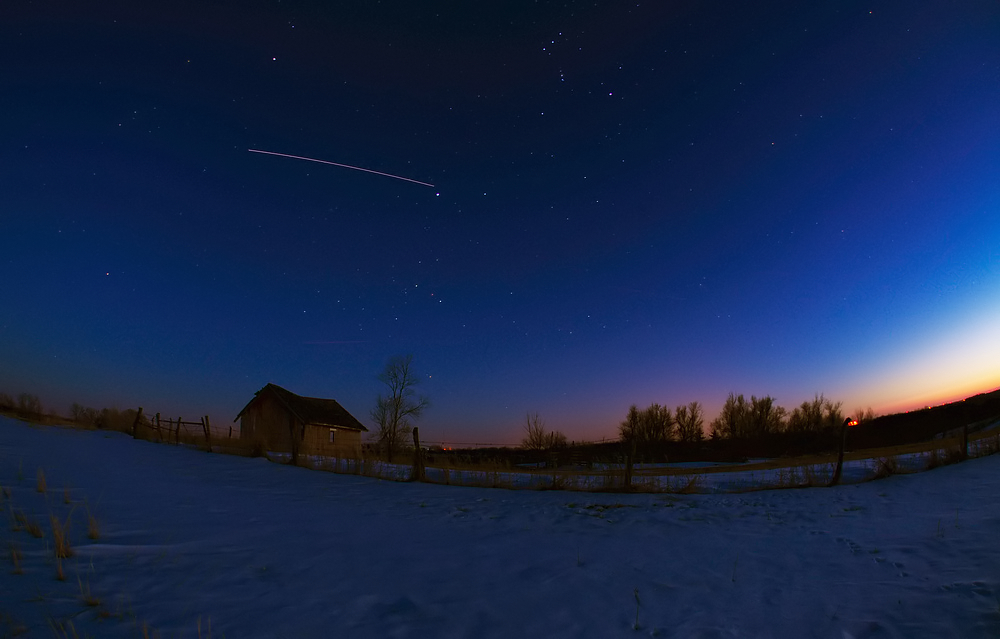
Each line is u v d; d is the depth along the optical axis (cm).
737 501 1356
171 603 542
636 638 513
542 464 2445
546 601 612
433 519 1111
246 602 564
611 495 1499
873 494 1323
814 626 532
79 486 1125
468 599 614
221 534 852
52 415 3070
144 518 903
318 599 588
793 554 818
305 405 3847
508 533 979
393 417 4806
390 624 532
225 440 2472
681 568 752
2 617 462
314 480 1683
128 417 3123
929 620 521
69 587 554
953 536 830
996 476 1336
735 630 528
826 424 4222
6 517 780
